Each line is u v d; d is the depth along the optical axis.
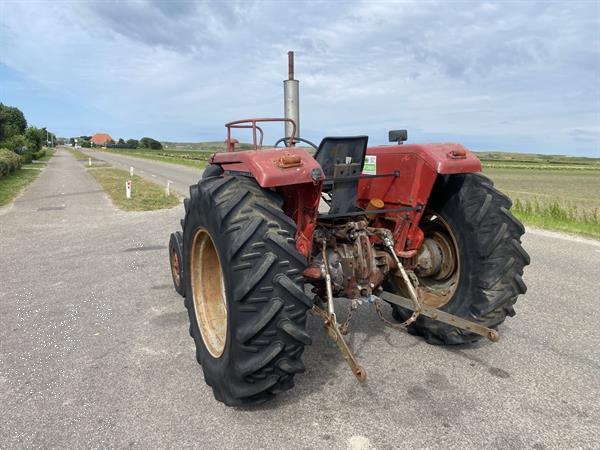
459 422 2.82
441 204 3.69
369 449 2.58
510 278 3.41
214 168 4.46
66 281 6.03
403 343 3.94
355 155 3.47
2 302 5.22
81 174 28.66
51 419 2.94
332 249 3.47
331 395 3.14
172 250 5.34
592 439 2.66
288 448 2.61
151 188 19.41
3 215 12.17
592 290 5.43
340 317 4.55
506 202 3.46
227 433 2.75
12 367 3.65
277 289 2.63
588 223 10.80
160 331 4.35
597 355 3.72
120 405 3.08
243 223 2.69
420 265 3.82
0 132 51.00
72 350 3.95
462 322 3.30
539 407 2.98
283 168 2.71
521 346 3.88
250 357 2.70
